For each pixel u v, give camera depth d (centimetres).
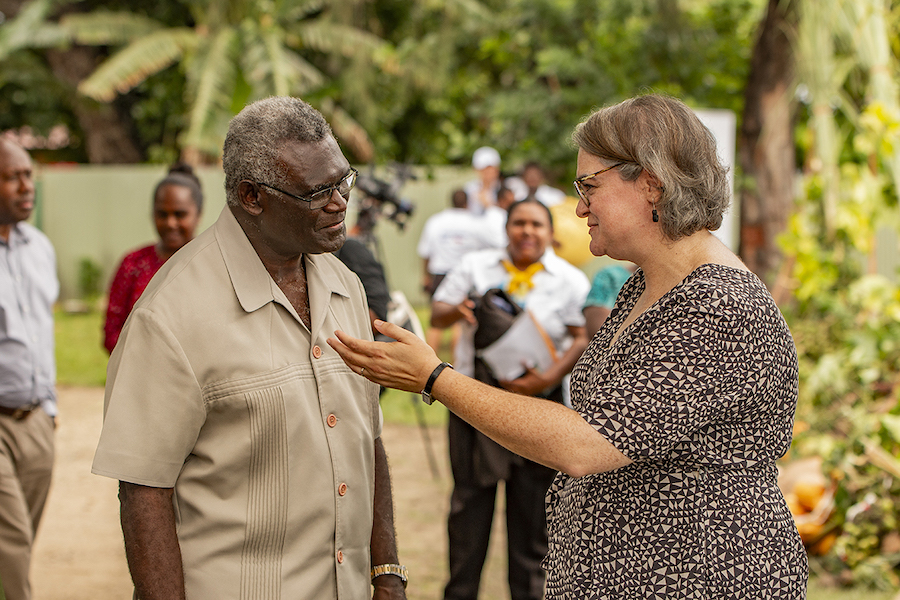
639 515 182
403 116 1875
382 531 219
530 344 352
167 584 176
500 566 457
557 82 1259
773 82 729
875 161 551
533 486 350
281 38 1322
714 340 174
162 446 176
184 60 1388
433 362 188
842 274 543
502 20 1380
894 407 441
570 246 462
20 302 353
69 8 1652
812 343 518
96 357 992
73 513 529
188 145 1174
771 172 744
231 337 182
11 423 348
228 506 182
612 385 179
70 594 413
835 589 415
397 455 642
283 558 185
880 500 425
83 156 1970
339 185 185
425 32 1738
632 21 1198
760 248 754
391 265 1434
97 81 1235
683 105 189
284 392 184
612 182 188
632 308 205
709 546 178
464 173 1437
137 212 1464
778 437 185
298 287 200
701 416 174
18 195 350
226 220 191
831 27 568
